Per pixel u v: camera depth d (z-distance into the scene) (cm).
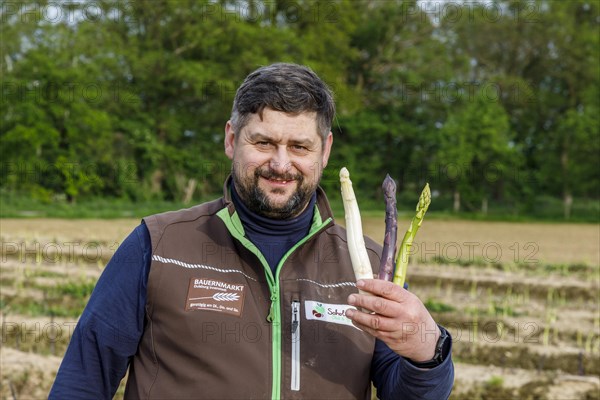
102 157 3303
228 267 206
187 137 3753
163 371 200
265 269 207
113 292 203
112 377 205
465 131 3566
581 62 4075
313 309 208
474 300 1127
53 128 3031
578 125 3531
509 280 1272
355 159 3825
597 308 1084
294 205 206
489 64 4369
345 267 218
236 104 206
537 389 693
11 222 2214
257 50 3472
